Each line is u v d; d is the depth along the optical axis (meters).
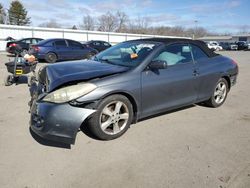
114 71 3.52
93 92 3.17
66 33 31.17
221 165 2.91
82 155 3.08
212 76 4.75
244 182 2.59
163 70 3.94
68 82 3.18
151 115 4.02
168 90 3.99
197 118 4.46
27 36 27.61
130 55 3.99
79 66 3.79
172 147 3.34
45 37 29.28
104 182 2.57
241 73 10.66
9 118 4.23
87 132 3.69
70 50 13.97
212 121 4.33
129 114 3.62
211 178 2.66
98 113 3.28
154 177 2.67
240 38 75.62
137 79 3.58
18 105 4.98
